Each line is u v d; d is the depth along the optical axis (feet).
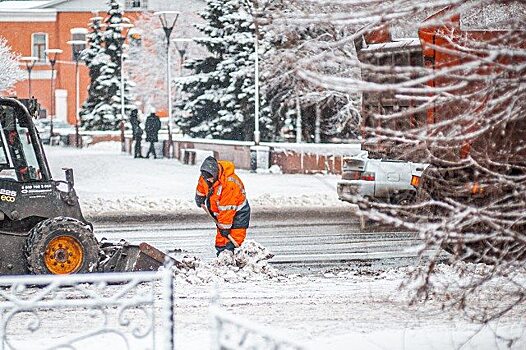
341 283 111.75
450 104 61.93
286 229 174.19
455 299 75.51
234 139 437.58
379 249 144.36
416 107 61.36
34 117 115.44
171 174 302.66
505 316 84.64
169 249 147.23
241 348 56.34
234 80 435.12
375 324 87.66
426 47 65.16
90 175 299.38
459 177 76.54
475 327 83.30
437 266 97.96
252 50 436.76
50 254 106.42
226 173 121.60
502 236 63.93
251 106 425.28
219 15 451.53
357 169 156.87
